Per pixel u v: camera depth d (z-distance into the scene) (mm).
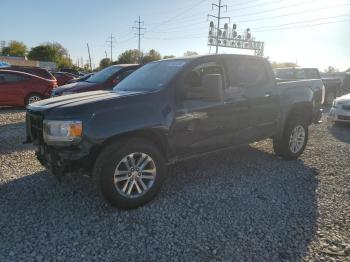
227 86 4883
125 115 3811
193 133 4402
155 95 4102
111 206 3988
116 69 9758
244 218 3771
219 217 3787
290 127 5809
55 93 9391
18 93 12391
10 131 8281
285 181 4945
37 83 12742
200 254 3094
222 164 5688
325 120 11281
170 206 4043
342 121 9719
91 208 3963
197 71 4598
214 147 4723
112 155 3727
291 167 5625
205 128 4527
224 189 4586
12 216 3740
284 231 3510
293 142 5969
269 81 5496
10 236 3330
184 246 3217
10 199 4176
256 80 5316
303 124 6062
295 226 3615
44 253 3066
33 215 3773
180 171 5289
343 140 7895
